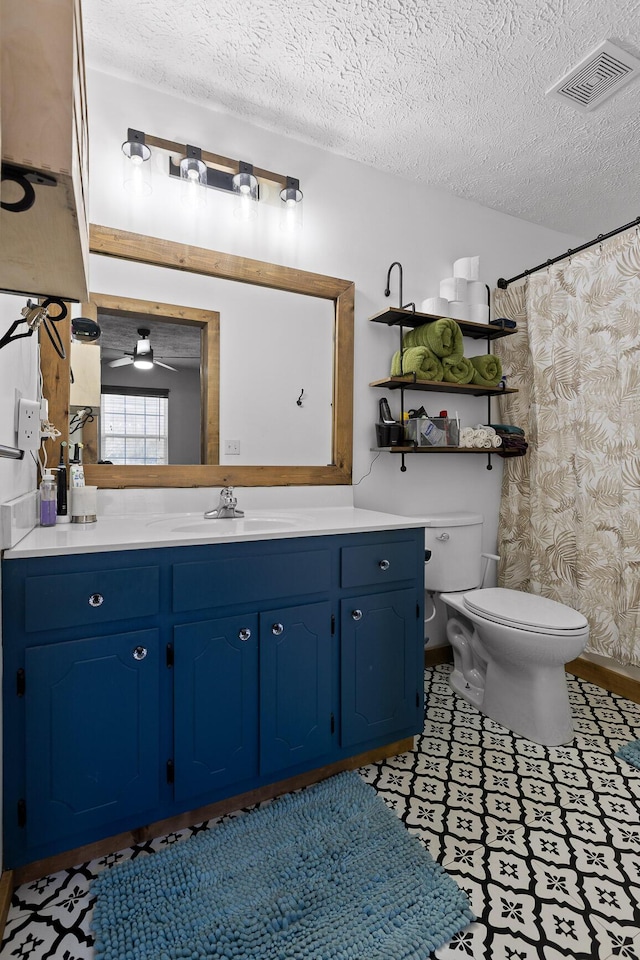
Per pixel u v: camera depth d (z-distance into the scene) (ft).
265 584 4.53
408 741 5.51
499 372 7.83
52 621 3.63
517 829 4.31
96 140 5.52
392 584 5.30
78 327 5.11
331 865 3.86
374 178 7.38
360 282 7.25
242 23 4.97
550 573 7.84
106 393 5.60
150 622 4.03
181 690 4.13
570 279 7.61
